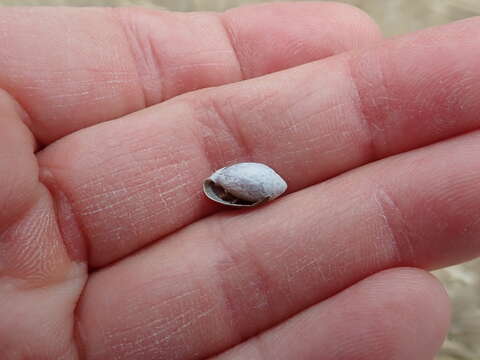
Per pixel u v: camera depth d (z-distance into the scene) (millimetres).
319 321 88
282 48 116
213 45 115
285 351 88
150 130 101
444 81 94
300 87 102
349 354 85
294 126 101
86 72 103
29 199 89
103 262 98
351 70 100
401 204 91
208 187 101
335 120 100
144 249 98
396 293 86
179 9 157
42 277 90
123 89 108
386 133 99
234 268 93
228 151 103
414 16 160
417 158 94
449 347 125
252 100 102
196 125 103
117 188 97
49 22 102
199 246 95
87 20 107
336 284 92
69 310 92
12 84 96
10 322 86
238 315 93
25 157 88
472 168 89
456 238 90
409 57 96
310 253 92
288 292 93
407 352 85
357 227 92
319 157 101
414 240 91
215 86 113
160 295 92
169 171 100
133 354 91
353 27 118
